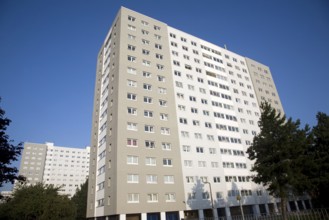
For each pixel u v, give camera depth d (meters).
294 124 30.47
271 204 51.75
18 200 39.09
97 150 48.00
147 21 53.91
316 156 34.28
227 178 47.91
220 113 55.81
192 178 43.34
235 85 64.50
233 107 59.72
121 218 33.38
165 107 46.31
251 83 70.00
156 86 47.38
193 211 40.78
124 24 49.56
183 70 54.75
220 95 58.78
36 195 40.25
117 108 40.59
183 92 51.66
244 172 51.41
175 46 56.75
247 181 50.62
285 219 26.55
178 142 44.56
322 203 33.47
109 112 44.72
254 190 50.38
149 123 42.66
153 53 50.84
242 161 52.72
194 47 60.84
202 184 43.78
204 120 51.66
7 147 18.41
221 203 44.25
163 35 55.25
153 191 37.50
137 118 41.72
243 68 70.81
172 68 52.78
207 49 63.94
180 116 48.19
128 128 40.12
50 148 162.62
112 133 40.78
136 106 42.72
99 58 62.03
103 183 41.03
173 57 54.66
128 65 45.66
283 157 28.41
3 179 18.22
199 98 53.78
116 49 48.25
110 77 48.41
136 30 50.84
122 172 36.16
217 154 49.38
